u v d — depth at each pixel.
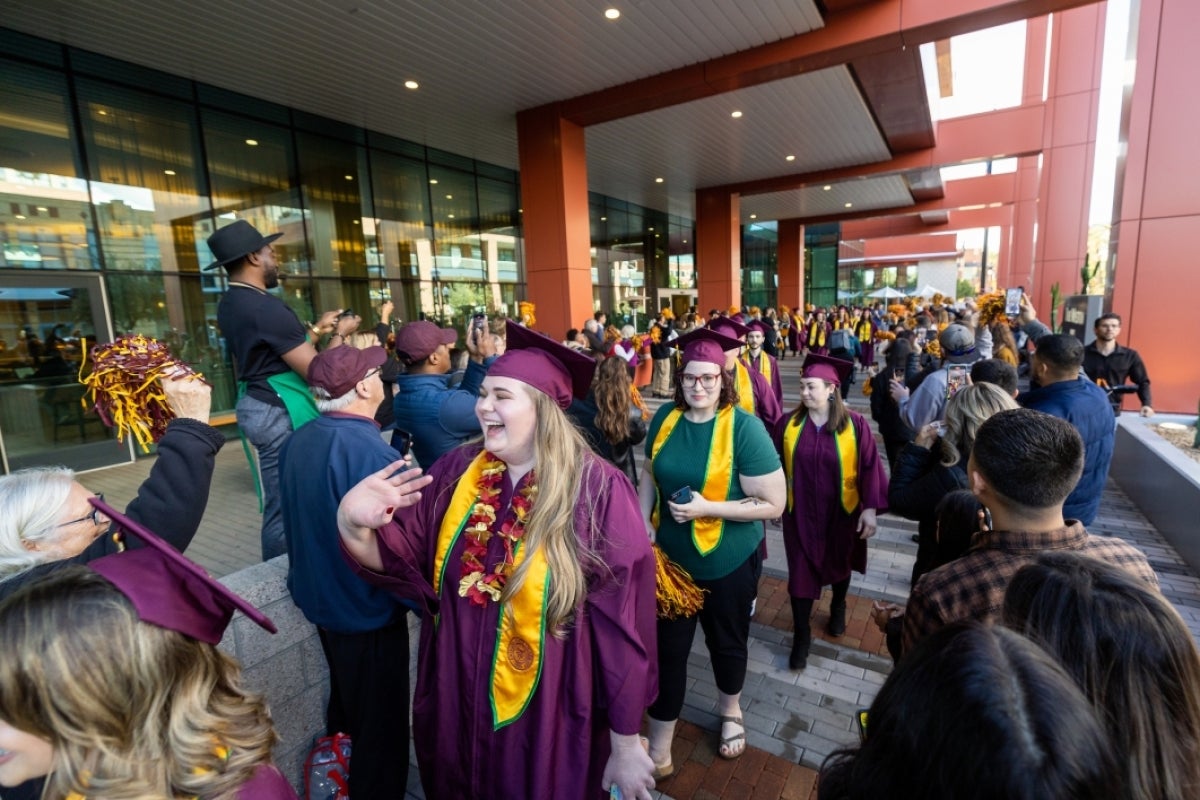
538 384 1.38
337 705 2.31
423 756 1.48
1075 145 15.61
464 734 1.37
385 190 11.09
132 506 1.50
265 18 6.50
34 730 0.76
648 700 1.42
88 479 6.81
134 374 1.58
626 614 1.35
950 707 0.64
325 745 2.21
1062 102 15.38
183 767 0.80
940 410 3.56
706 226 17.83
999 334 6.12
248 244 2.40
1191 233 6.99
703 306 18.22
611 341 10.20
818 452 2.93
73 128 7.07
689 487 2.19
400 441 3.03
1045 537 1.29
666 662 2.25
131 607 0.79
